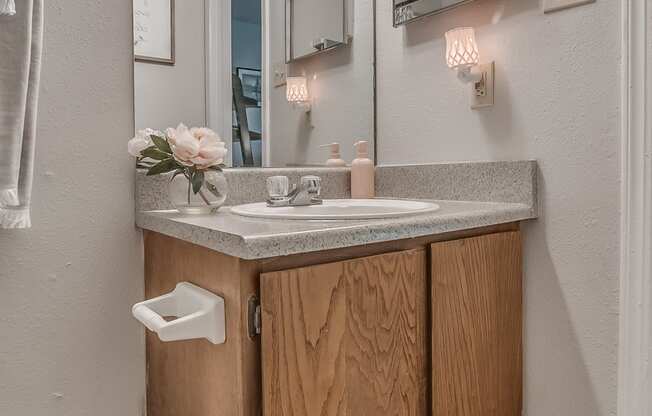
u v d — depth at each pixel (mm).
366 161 1414
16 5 786
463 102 1274
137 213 1056
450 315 979
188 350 917
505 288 1101
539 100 1115
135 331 1071
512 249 1112
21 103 791
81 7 984
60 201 970
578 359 1069
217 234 768
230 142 1260
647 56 945
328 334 799
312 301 780
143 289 1078
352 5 1489
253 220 917
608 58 1002
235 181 1235
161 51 1128
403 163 1444
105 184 1021
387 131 1496
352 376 831
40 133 944
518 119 1156
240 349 746
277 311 746
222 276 788
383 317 872
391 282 883
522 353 1159
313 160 1425
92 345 1016
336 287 808
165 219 943
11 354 930
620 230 993
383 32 1500
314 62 1425
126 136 1045
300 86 1395
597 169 1025
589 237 1043
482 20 1226
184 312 872
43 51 941
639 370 979
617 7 985
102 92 1013
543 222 1118
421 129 1387
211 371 837
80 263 996
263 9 1318
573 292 1072
